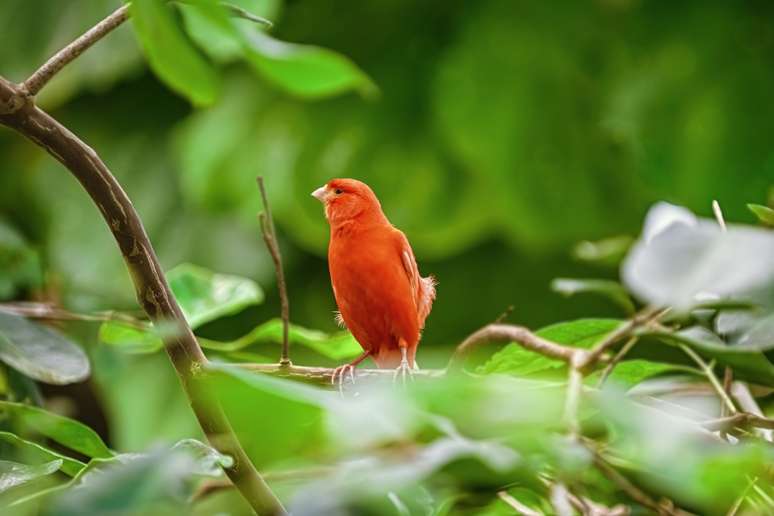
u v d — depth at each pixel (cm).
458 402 403
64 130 543
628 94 1867
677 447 370
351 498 372
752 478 505
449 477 490
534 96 1912
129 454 507
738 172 1820
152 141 1936
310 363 1486
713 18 1847
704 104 1833
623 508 660
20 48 1766
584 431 614
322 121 1886
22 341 740
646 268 475
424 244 1969
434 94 1928
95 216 1833
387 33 1952
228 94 1870
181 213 1892
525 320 1988
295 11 1944
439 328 1992
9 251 948
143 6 588
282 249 1895
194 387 540
